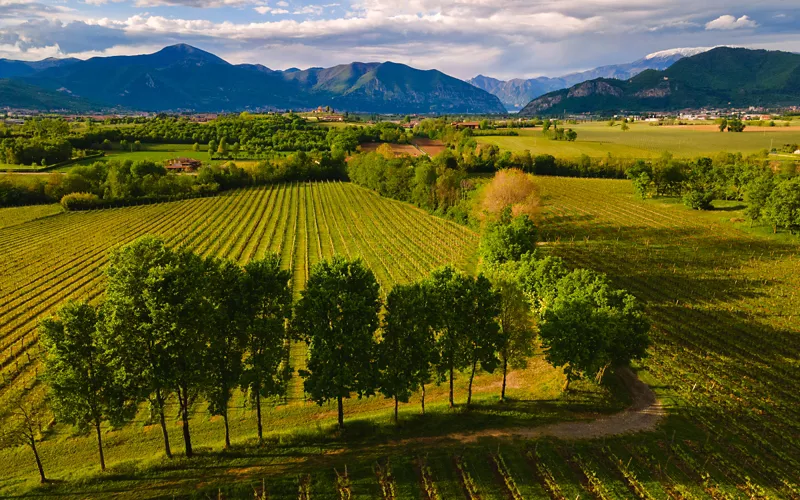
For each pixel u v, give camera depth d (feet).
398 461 117.60
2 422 145.38
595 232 369.50
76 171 513.04
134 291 106.22
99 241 354.33
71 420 110.63
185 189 528.63
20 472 124.36
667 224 387.55
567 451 124.16
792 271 275.18
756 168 460.14
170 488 108.47
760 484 114.93
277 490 107.24
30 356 187.52
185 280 107.65
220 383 118.52
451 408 146.72
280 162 637.71
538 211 377.91
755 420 144.25
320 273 125.90
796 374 170.71
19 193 477.36
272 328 117.91
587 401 148.87
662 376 168.35
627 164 618.03
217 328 114.83
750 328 207.00
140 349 108.27
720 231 361.92
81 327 108.68
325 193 555.69
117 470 115.85
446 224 404.16
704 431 136.77
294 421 147.23
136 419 148.56
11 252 326.65
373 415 147.23
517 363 149.89
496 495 108.68
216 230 390.01
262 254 328.29
